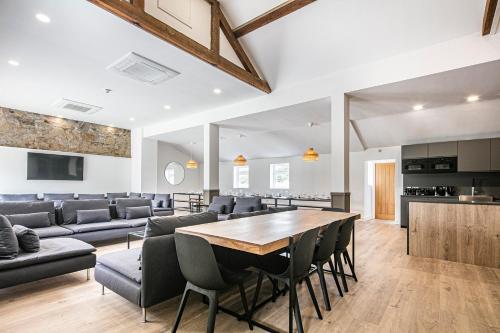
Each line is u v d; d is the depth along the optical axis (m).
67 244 3.08
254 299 2.19
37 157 6.67
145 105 5.97
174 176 11.20
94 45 3.33
